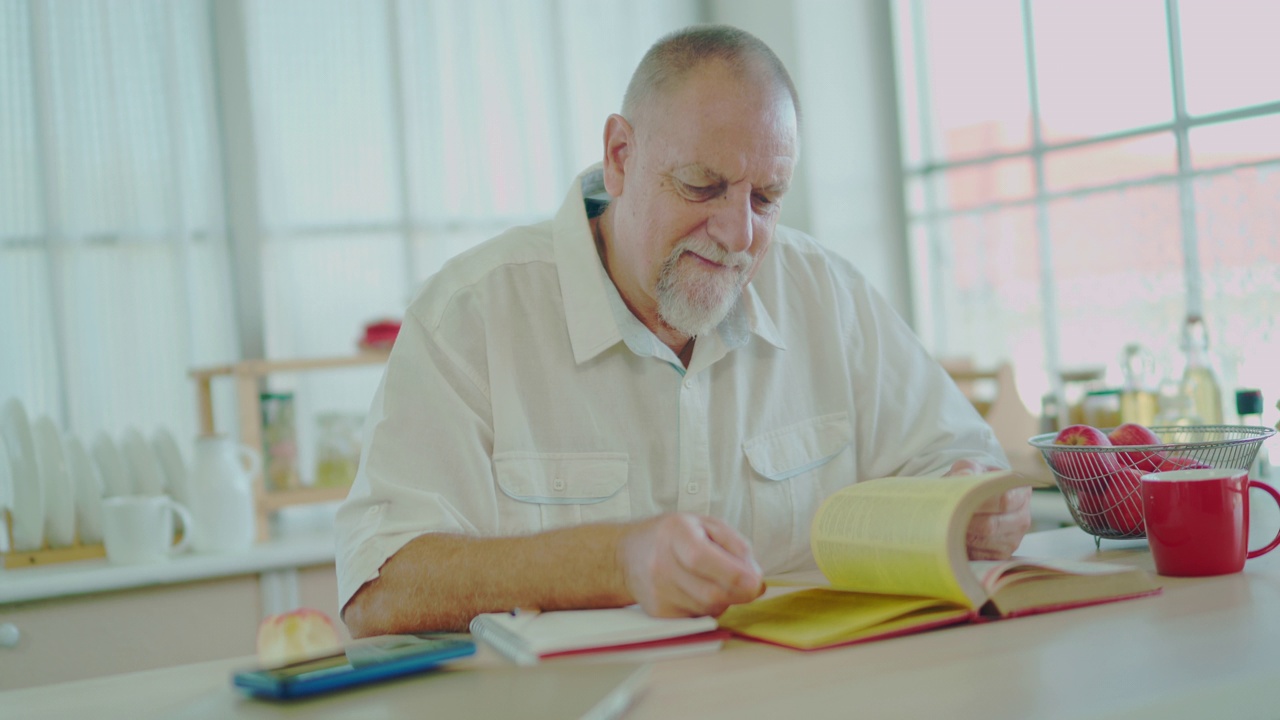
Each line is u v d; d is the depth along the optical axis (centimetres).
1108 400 205
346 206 298
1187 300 265
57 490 231
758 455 136
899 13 338
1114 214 282
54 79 270
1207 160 260
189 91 283
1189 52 262
